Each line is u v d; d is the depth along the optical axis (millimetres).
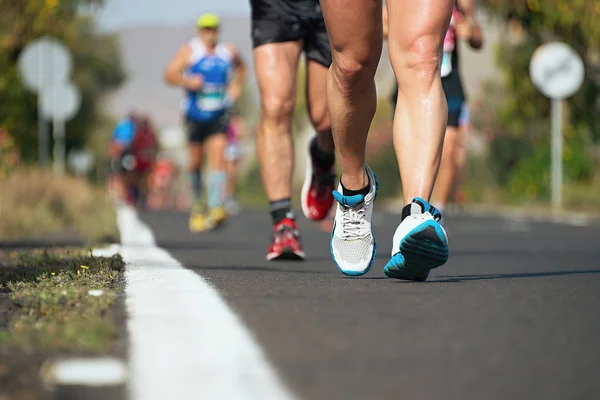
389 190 76562
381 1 11188
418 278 11672
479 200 56312
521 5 40062
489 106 62188
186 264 14891
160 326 8148
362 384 6203
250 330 7996
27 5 39469
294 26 16766
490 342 7586
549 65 41406
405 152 11469
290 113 17219
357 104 11812
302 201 17391
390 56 11719
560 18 40125
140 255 16797
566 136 46250
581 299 9883
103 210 33875
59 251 17359
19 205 28781
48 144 74500
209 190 31359
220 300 9648
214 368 6625
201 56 31359
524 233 27656
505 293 10367
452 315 8805
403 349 7297
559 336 7840
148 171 60500
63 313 8750
